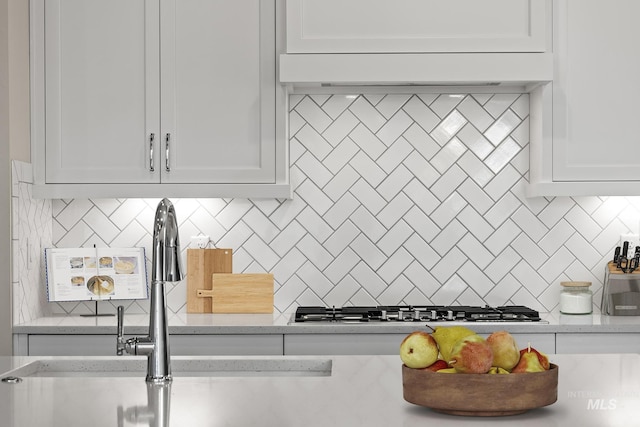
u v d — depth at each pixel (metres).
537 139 3.98
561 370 2.28
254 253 4.22
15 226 3.71
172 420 1.70
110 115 3.89
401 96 4.21
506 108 4.20
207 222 4.22
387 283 4.21
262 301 4.06
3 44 3.68
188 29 3.87
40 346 3.65
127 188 3.88
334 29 3.77
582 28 3.85
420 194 4.21
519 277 4.20
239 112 3.87
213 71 3.87
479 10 3.77
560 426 1.64
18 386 2.10
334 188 4.21
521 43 3.76
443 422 1.68
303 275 4.22
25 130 3.87
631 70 3.86
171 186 3.88
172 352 3.60
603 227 4.20
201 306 4.07
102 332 3.63
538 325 3.60
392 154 4.21
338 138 4.21
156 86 3.88
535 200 4.20
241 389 2.04
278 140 3.87
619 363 2.39
